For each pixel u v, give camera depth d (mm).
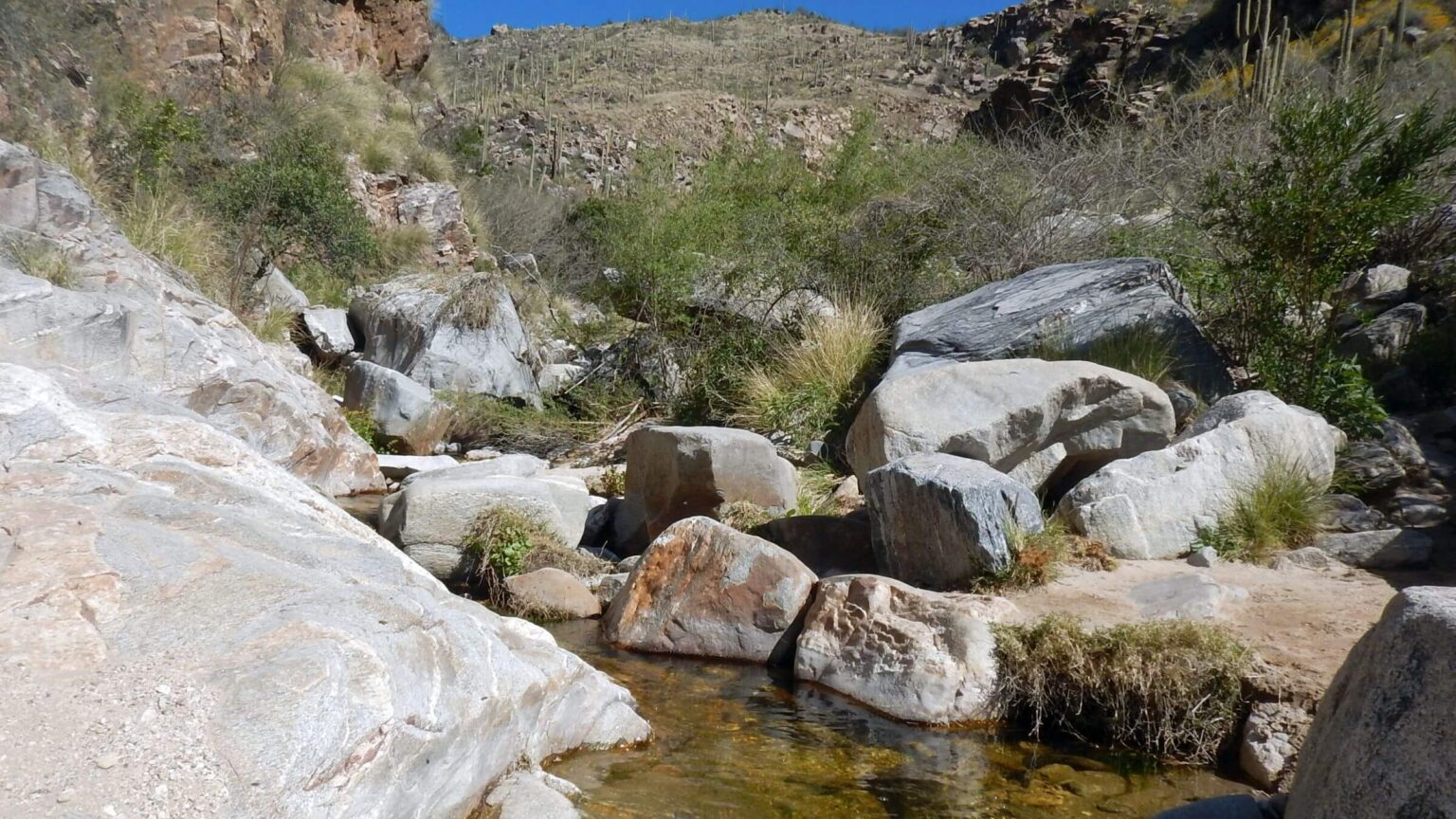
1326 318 8195
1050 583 5414
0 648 2457
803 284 12047
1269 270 7801
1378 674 2732
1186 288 9516
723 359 11453
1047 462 6691
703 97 50406
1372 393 7496
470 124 32906
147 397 5238
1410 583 5383
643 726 4270
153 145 16125
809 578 5535
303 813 2297
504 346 14477
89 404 4930
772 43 73250
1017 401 6582
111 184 14742
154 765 2215
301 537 3729
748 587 5504
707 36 76938
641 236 12805
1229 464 6188
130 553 2926
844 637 5070
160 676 2457
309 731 2385
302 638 2635
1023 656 4633
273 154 18141
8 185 9672
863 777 3980
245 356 9586
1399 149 7328
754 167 15188
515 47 72562
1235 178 8234
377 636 2809
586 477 9672
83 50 17266
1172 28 25328
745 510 7188
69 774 2148
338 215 17562
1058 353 8047
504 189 26391
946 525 5633
